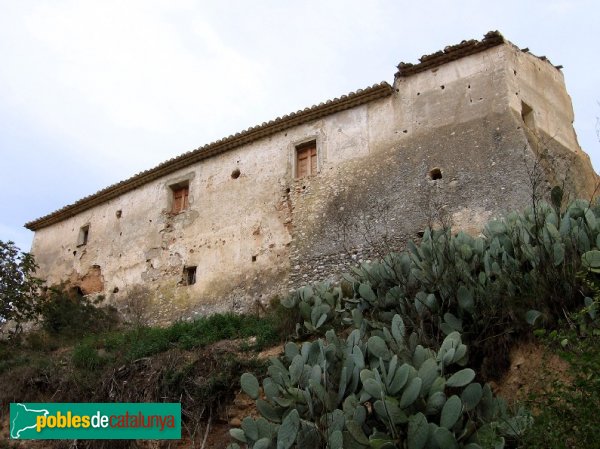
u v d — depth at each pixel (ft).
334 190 43.47
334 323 29.76
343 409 18.58
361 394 18.70
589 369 15.88
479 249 25.61
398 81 45.03
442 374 18.65
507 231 25.90
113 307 52.85
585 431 14.24
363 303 28.07
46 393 34.06
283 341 31.01
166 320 48.08
